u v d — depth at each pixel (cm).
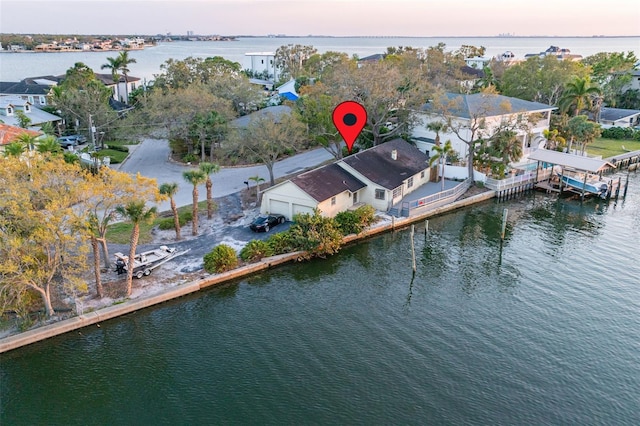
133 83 13138
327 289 3872
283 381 2841
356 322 3428
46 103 9644
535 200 6097
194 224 4547
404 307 3622
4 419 2570
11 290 3089
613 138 9119
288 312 3541
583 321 3434
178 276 3844
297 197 4822
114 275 3828
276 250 4256
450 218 5450
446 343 3186
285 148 5934
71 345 3134
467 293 3825
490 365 2969
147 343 3178
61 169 3241
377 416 2573
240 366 2972
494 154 6188
